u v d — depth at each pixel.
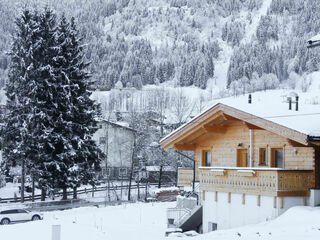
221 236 19.33
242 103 27.34
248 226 21.72
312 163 23.34
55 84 48.50
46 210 44.88
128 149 70.00
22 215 37.00
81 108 50.38
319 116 24.84
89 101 51.88
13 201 51.31
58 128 48.66
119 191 65.81
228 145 29.16
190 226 29.72
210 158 31.03
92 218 36.75
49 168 47.47
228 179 25.22
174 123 74.31
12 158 47.94
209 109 27.77
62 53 50.19
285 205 22.28
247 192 23.81
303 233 17.78
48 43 49.78
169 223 31.00
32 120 47.00
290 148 24.75
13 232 23.58
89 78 53.62
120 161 74.88
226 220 25.25
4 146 49.25
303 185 22.86
